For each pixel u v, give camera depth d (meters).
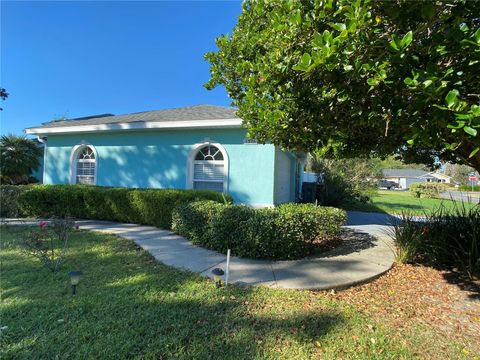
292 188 14.02
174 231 7.14
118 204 8.60
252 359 2.35
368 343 2.64
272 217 5.11
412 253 5.25
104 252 5.40
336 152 4.40
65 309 3.09
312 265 4.79
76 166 11.87
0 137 17.34
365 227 9.29
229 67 3.95
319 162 15.32
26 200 9.38
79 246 5.81
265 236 4.96
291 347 2.53
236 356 2.38
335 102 2.56
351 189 15.14
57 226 5.89
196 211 5.93
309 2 2.20
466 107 1.70
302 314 3.11
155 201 7.87
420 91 1.73
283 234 5.02
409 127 2.13
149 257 5.11
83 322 2.83
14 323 2.81
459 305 3.61
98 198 8.91
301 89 2.52
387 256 5.52
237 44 3.78
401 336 2.81
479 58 1.67
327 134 3.17
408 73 1.85
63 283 3.84
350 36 1.82
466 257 4.84
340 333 2.79
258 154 9.14
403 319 3.18
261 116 3.22
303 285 3.86
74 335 2.60
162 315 3.00
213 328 2.77
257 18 3.50
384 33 1.83
